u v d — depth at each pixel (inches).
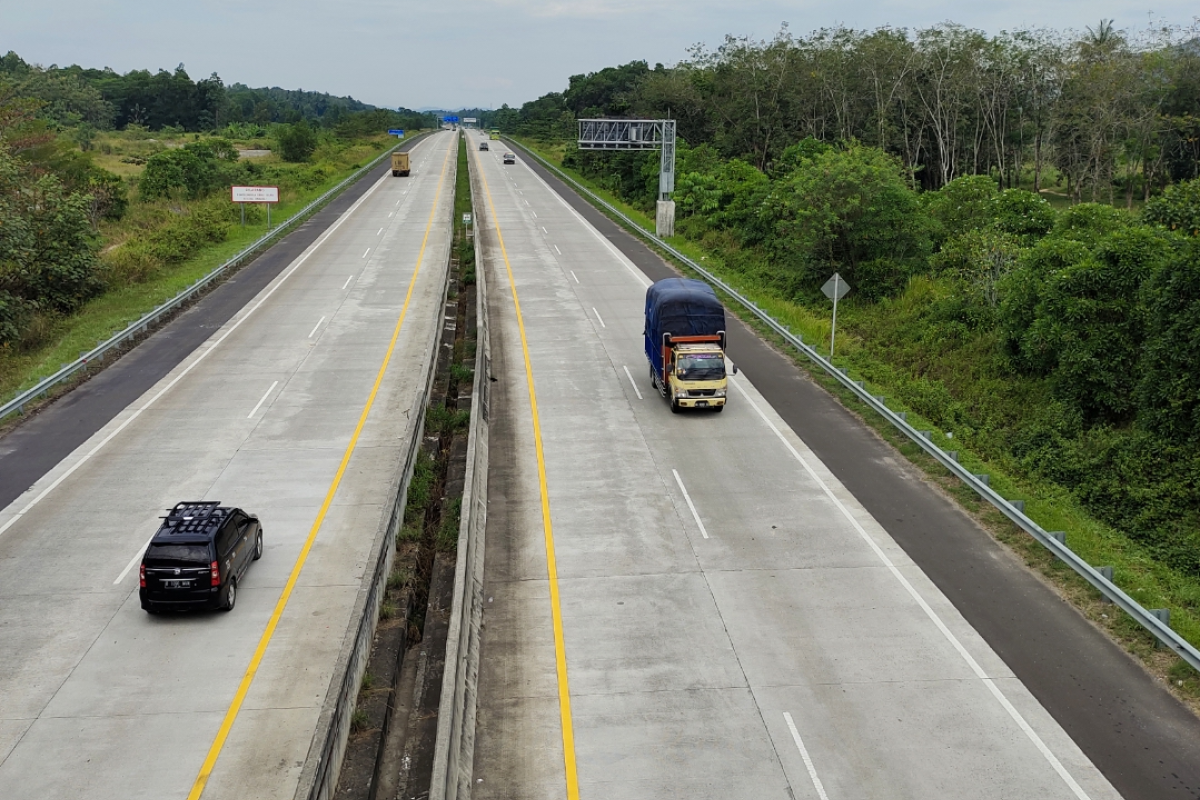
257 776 494.6
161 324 1486.2
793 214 1926.7
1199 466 874.8
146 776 492.7
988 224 1681.8
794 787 478.0
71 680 573.9
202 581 629.6
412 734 542.9
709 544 753.6
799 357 1307.8
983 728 523.2
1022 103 3211.1
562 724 531.8
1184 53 2861.7
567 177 3890.3
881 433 1005.2
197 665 590.9
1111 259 1089.4
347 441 983.6
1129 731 518.6
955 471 870.4
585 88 6496.1
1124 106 2847.0
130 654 602.2
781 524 788.6
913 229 1718.8
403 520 800.9
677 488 864.9
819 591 677.9
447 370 1254.9
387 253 2128.4
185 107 7549.2
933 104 3255.4
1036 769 489.1
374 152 5846.5
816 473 900.0
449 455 960.9
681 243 2295.8
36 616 645.3
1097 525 844.6
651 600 667.4
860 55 3348.9
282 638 622.5
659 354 1114.7
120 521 790.5
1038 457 1006.4
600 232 2482.8
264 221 2682.1
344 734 508.4
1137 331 1048.8
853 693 557.0
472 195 3245.6
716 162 3169.3
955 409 1154.7
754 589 682.2
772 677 574.2
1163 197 1283.2
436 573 721.6
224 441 981.2
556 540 762.2
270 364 1267.2
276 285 1779.0
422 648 627.8
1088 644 606.2
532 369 1256.2
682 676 576.4
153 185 3068.4
